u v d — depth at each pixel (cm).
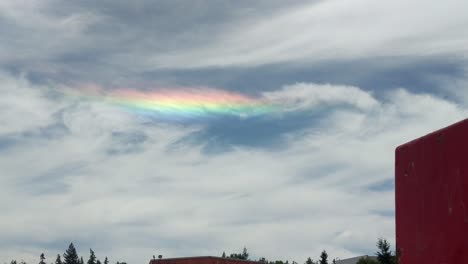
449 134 492
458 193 475
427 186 515
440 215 495
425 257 510
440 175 499
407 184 546
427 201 514
